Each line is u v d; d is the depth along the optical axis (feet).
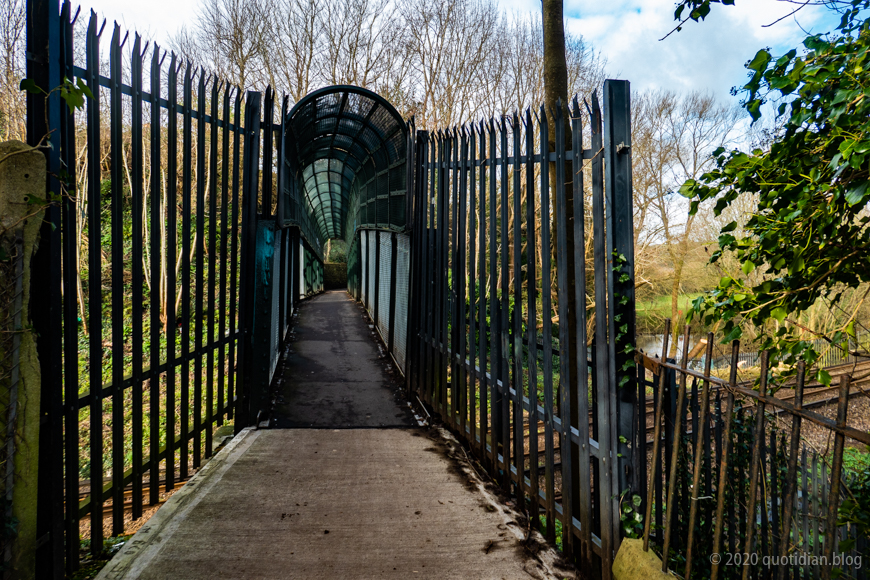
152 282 11.04
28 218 7.17
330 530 10.11
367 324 36.47
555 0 13.76
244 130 15.03
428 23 70.69
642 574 7.44
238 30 61.98
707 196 6.87
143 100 10.53
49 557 7.99
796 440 5.52
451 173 15.87
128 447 21.75
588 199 43.96
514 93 74.23
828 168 5.55
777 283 6.54
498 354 12.70
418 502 11.48
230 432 16.34
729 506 8.21
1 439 6.97
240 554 9.14
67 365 8.35
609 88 8.34
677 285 65.36
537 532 10.47
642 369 8.43
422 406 18.69
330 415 17.89
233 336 15.30
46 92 7.73
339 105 23.99
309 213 53.31
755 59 5.97
